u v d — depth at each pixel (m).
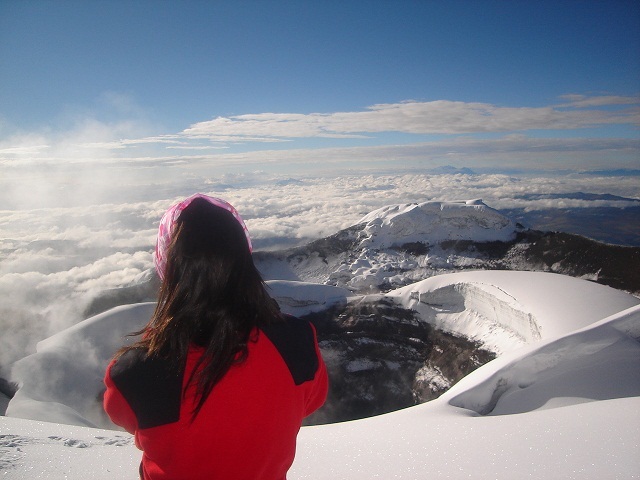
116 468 5.71
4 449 6.34
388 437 8.66
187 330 1.87
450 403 15.95
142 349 1.94
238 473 1.89
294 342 2.08
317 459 6.97
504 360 18.48
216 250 1.98
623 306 47.00
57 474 5.40
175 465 1.88
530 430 7.53
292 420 2.04
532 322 51.00
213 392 1.82
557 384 16.97
